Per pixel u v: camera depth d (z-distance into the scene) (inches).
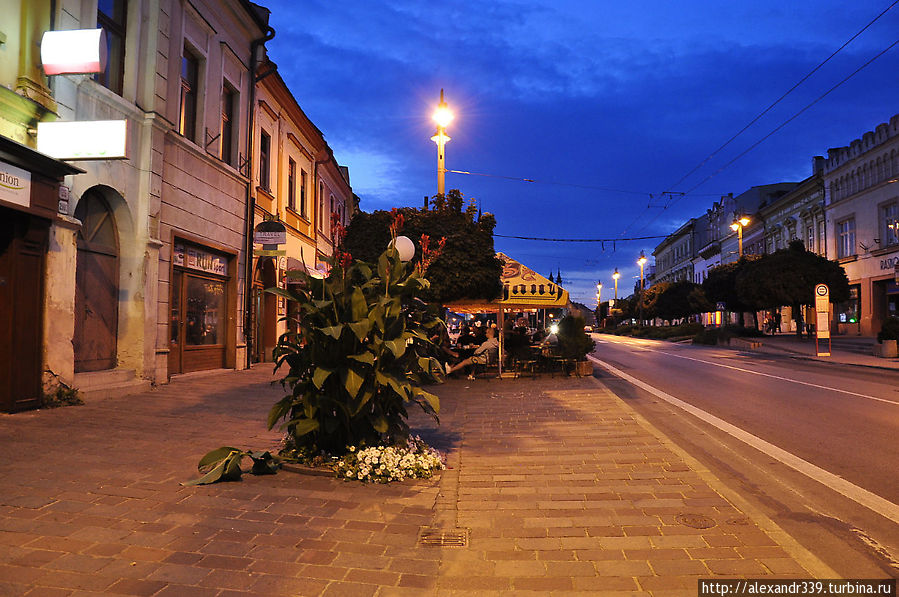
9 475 196.1
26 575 125.0
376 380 220.7
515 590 128.4
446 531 162.7
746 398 453.1
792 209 1776.6
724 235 2492.6
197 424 302.7
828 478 222.7
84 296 380.2
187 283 515.2
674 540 157.5
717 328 1546.5
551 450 270.2
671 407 411.8
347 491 196.7
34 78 313.4
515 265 592.7
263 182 700.7
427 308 253.8
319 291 226.1
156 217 428.5
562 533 163.6
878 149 1310.3
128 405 348.2
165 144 452.1
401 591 126.6
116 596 117.6
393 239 243.4
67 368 336.2
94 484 190.9
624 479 220.7
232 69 588.4
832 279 1189.7
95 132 310.5
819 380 583.5
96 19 367.2
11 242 296.8
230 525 160.7
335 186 1106.1
